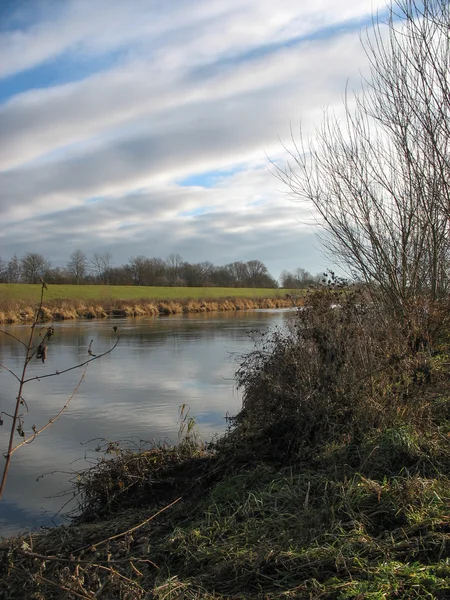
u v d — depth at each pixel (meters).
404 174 7.93
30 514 5.93
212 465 6.43
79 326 33.62
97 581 3.71
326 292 7.91
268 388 6.91
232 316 45.09
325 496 4.61
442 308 7.21
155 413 10.31
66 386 13.23
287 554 3.86
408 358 6.24
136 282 86.50
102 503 6.16
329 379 6.30
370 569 3.48
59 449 8.16
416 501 4.25
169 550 4.37
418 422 5.76
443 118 6.91
